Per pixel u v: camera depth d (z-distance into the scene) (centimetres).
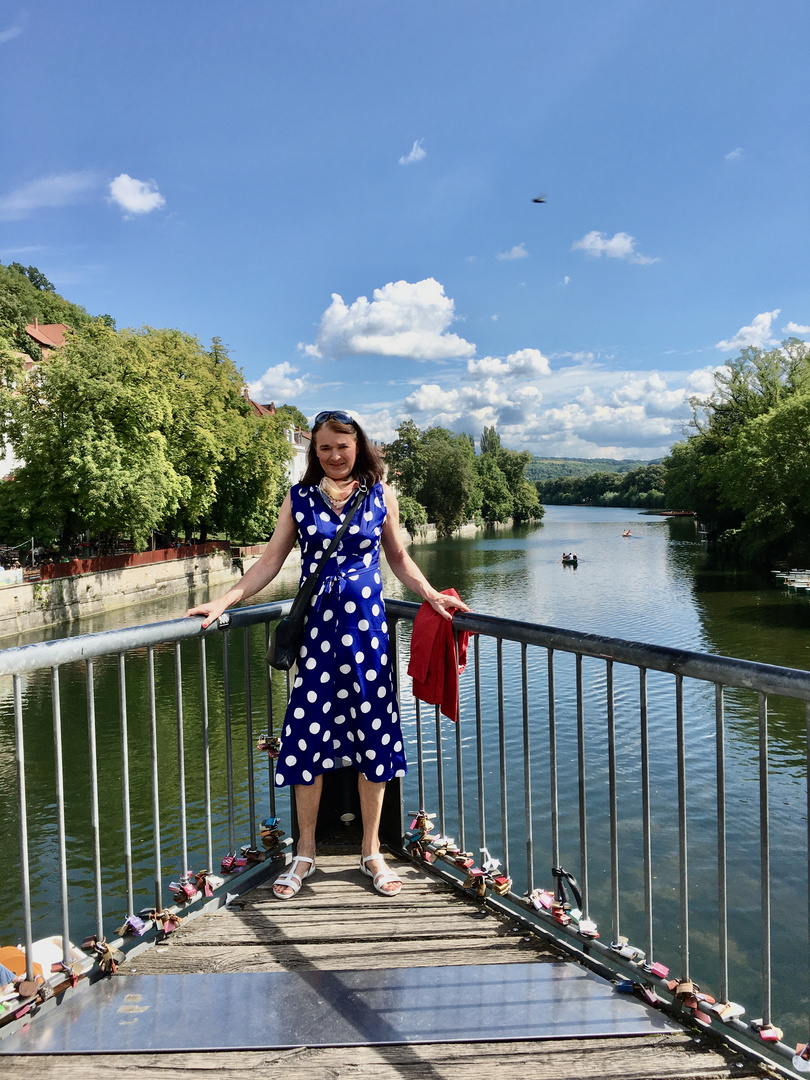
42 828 1371
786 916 1064
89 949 235
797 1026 838
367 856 291
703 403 6612
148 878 1166
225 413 4709
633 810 1428
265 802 1426
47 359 3372
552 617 3606
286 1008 216
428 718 1991
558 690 2211
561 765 1661
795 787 1515
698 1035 202
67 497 3294
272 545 285
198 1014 214
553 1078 187
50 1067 195
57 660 220
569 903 255
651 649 215
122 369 3566
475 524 11231
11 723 2002
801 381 5588
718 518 7238
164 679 2355
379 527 278
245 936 254
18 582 3097
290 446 5403
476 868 280
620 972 230
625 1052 196
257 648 2756
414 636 292
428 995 221
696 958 973
